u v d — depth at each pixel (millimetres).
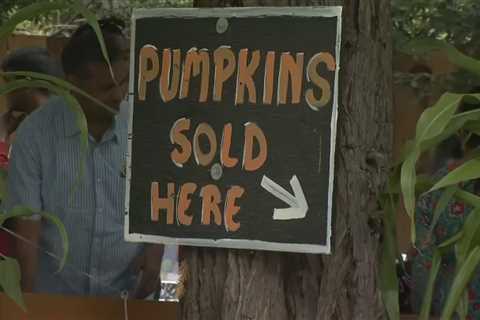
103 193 8633
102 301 7109
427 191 4574
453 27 11164
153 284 8883
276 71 4898
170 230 5098
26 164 8594
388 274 4930
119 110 8688
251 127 4930
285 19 4879
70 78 8680
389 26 5375
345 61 5223
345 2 5242
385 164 5270
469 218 4668
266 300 5137
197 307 5285
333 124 4793
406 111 10594
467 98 4617
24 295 7156
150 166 5156
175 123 5102
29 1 13859
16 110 10180
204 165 5023
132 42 5203
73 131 8602
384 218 4984
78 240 8633
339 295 5172
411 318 7246
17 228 8500
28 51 10148
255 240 4902
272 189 4879
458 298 4637
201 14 5047
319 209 4805
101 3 14922
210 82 5031
